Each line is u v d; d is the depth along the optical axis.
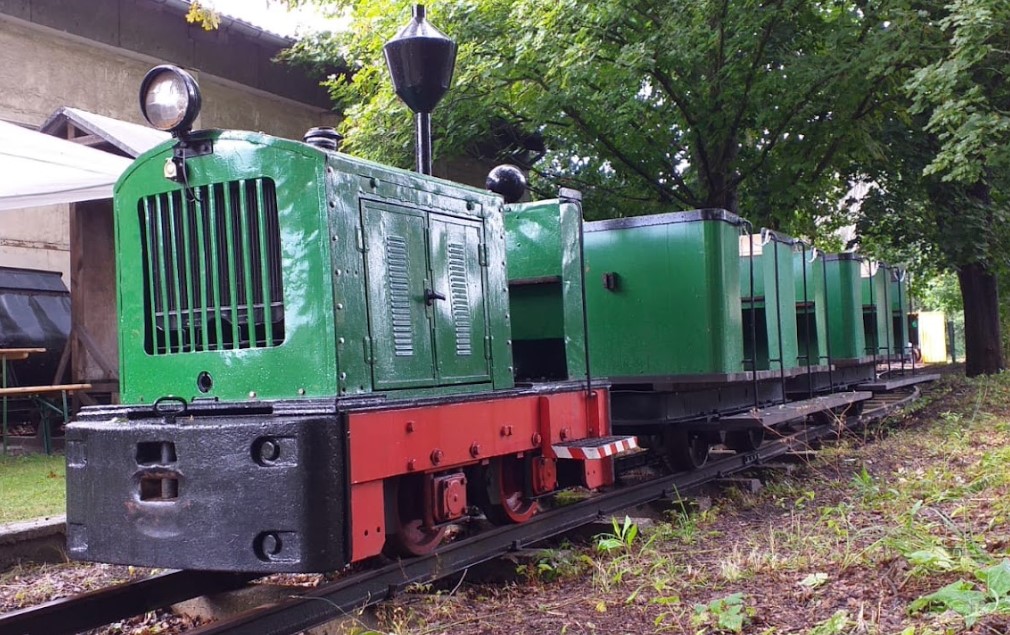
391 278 4.28
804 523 5.60
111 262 9.95
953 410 12.05
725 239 7.30
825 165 12.24
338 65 12.95
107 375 9.36
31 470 7.76
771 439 10.01
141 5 11.03
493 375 5.07
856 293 11.52
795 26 11.27
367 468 3.76
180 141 4.11
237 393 4.00
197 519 3.61
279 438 3.51
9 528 5.26
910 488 6.25
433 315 4.58
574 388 5.48
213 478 3.58
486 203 5.19
